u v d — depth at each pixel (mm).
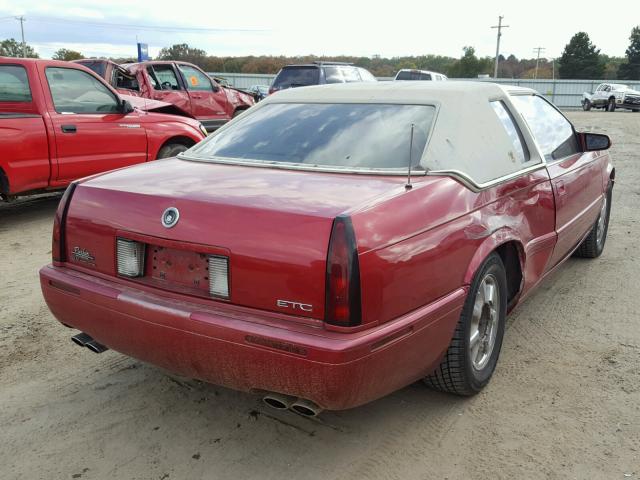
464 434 2805
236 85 42344
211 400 3123
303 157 3066
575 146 4602
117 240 2711
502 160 3258
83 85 6922
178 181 2824
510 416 2943
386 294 2303
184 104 12008
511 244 3279
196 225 2447
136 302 2541
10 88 6484
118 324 2639
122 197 2732
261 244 2301
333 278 2184
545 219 3641
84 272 2869
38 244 6023
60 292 2873
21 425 2895
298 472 2551
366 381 2277
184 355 2461
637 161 11836
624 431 2807
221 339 2311
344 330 2188
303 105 3543
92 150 6926
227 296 2385
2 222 6980
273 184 2672
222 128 3713
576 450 2674
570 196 4078
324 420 2934
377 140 3031
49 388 3242
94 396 3158
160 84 11781
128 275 2680
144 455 2674
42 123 6441
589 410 2982
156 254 2600
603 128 20734
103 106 7102
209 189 2643
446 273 2607
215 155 3352
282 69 14969
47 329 3996
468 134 3080
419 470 2561
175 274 2543
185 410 3027
